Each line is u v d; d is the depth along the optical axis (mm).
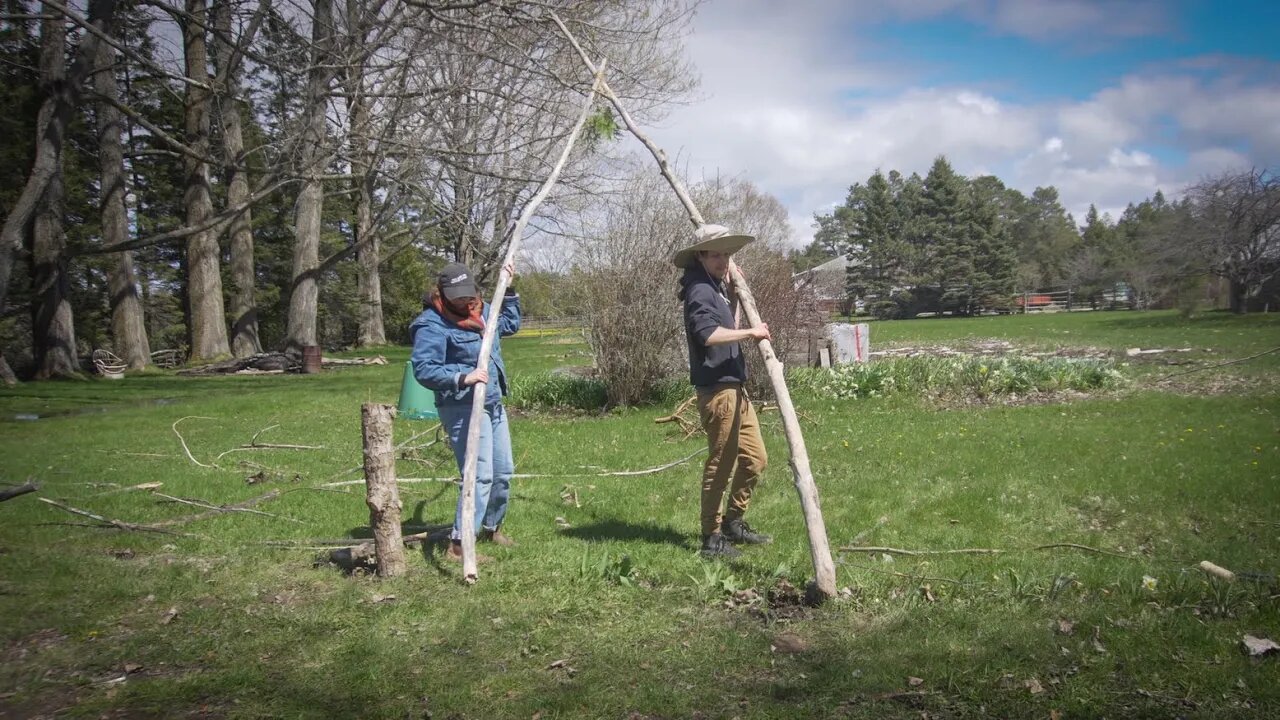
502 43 12242
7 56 26641
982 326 36750
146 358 29391
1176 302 35250
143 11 17797
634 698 3256
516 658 3660
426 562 5023
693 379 5078
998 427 9289
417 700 3316
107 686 3498
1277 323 26234
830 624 3926
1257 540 5047
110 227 28594
